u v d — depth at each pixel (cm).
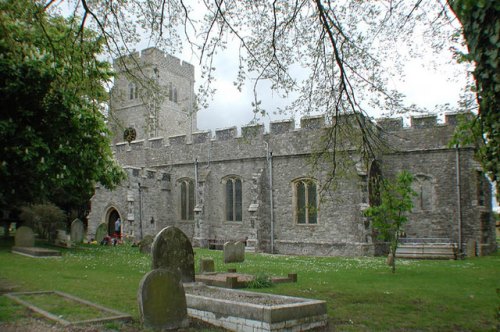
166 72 4228
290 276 1246
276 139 2725
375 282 1274
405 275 1447
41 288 1027
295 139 2648
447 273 1508
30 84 1302
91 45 1059
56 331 642
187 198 3159
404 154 2464
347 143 2298
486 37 441
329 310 885
